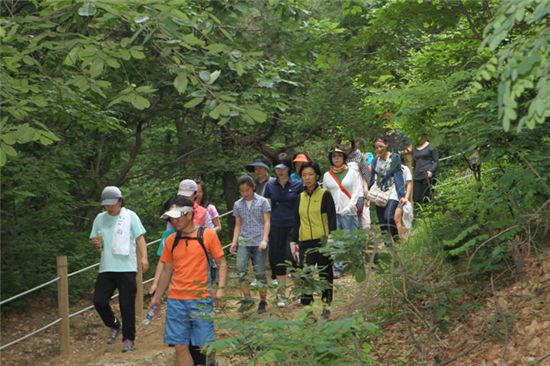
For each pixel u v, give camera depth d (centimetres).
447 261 782
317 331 508
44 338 1050
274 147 1820
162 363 879
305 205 839
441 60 821
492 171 791
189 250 713
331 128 1471
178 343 713
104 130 1143
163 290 732
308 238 836
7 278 1170
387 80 866
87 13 573
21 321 1139
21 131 641
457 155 796
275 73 935
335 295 863
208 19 727
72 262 1259
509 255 744
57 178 1211
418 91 705
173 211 709
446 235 783
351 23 1144
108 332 1053
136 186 1712
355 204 1036
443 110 710
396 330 718
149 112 1459
